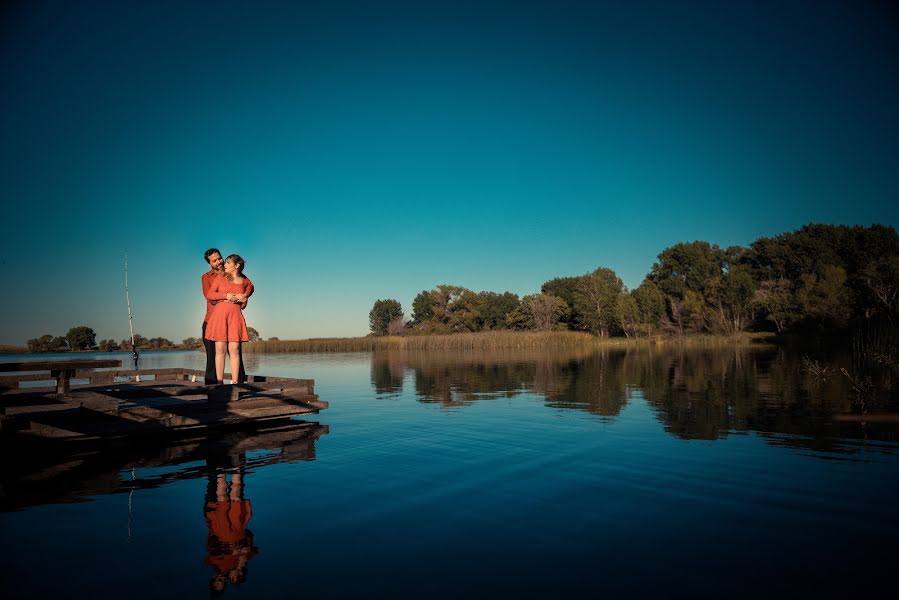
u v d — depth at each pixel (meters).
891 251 51.53
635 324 56.03
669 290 72.88
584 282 62.84
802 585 3.00
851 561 3.32
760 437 7.02
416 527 3.99
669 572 3.18
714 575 3.13
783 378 14.48
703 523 4.00
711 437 7.08
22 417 6.67
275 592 2.95
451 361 29.12
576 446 6.71
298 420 9.16
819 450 6.25
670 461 5.86
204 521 4.17
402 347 49.09
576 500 4.59
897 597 2.86
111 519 4.23
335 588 3.00
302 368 25.62
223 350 9.12
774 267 63.28
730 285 51.41
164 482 5.31
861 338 25.62
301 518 4.21
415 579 3.11
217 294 9.02
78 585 3.06
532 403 10.98
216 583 3.07
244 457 6.43
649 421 8.45
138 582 3.09
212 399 8.14
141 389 8.95
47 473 5.69
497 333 48.88
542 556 3.43
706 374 16.56
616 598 2.86
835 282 39.72
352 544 3.66
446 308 80.75
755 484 4.96
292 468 5.86
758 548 3.53
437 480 5.29
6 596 2.92
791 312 44.59
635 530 3.88
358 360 33.66
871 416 8.45
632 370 19.16
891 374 14.21
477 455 6.36
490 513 4.29
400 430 8.15
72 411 7.58
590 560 3.36
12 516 4.30
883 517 4.07
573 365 22.94
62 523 4.13
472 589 2.97
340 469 5.78
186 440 7.52
